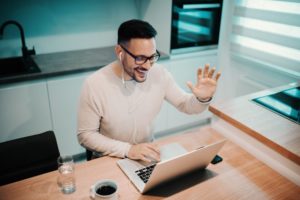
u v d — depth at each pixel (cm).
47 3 249
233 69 297
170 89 159
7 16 237
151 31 123
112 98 141
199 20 264
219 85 320
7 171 129
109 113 143
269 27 249
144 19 292
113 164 123
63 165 114
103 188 98
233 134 142
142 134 155
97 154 150
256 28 262
